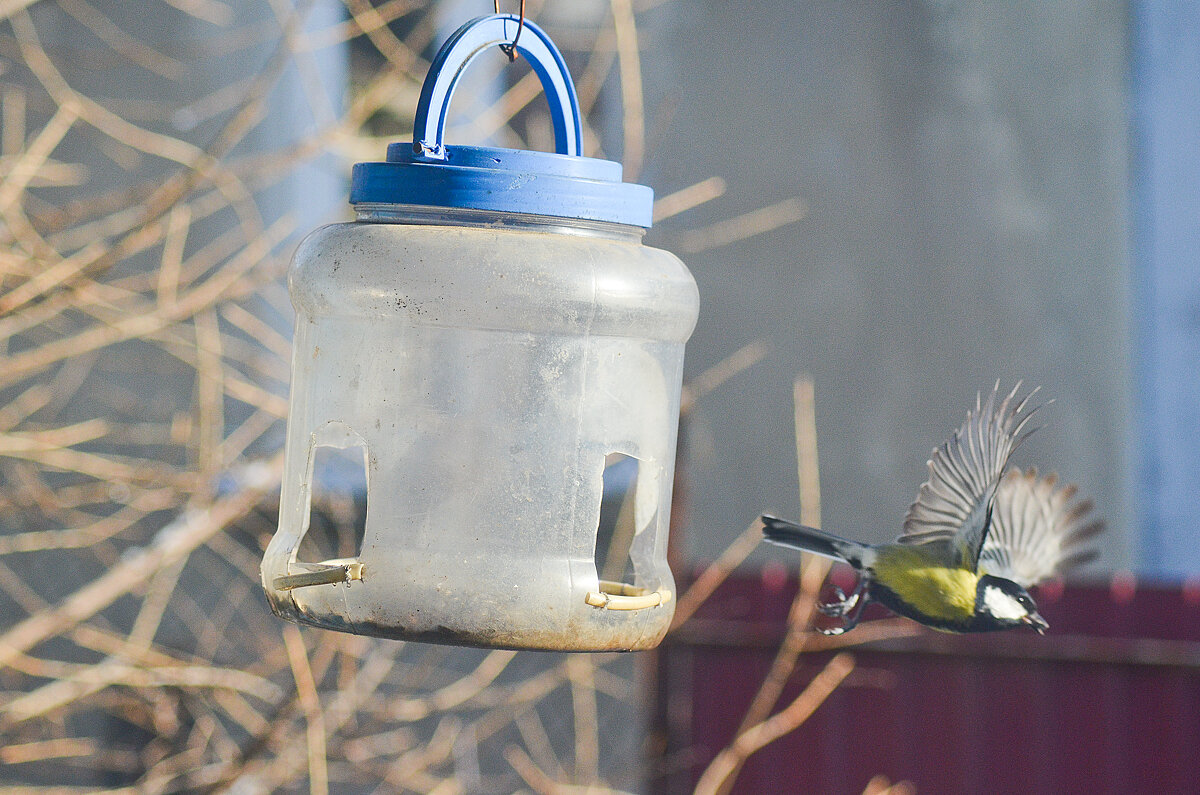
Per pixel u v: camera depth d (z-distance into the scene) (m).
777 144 15.70
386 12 9.73
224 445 8.34
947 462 5.64
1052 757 11.98
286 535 4.13
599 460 4.09
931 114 15.80
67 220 7.87
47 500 8.32
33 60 8.09
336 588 3.96
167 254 7.98
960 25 15.80
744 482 15.55
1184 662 11.70
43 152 7.73
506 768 11.95
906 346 15.69
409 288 4.01
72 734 11.92
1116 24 15.74
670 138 15.63
